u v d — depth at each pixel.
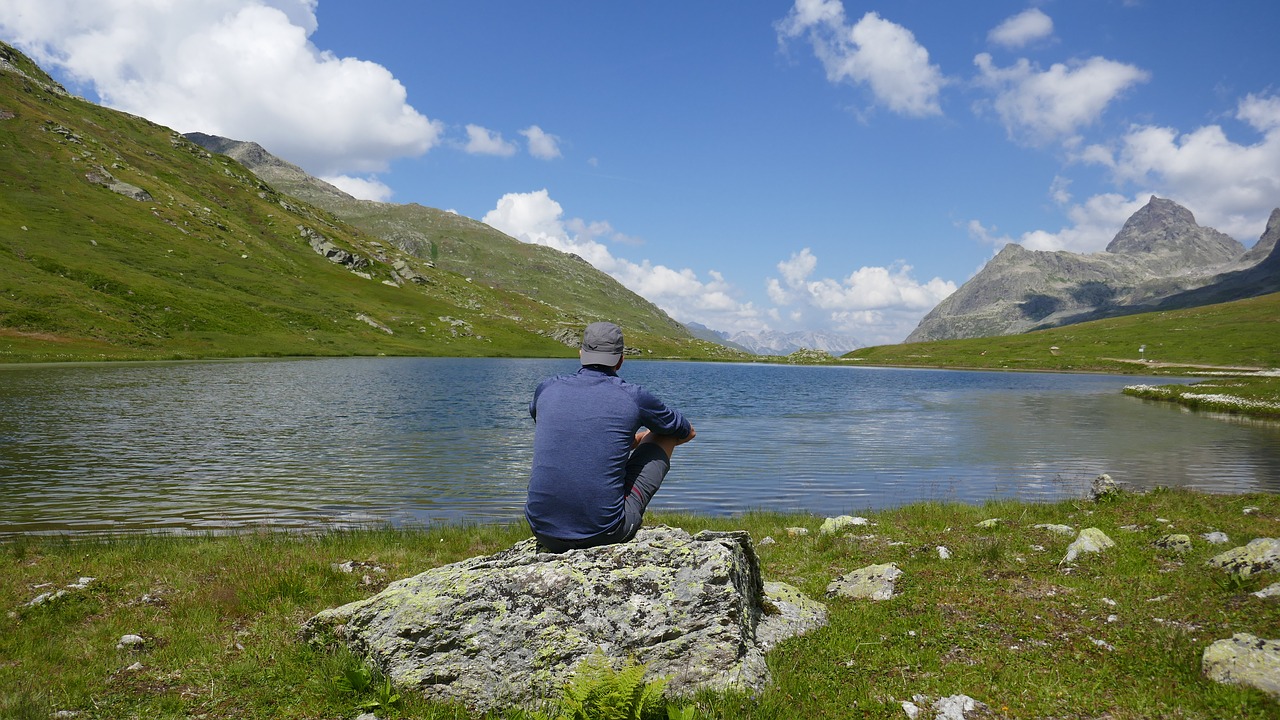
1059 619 7.20
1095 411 53.91
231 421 37.94
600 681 5.16
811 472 25.64
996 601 7.89
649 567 6.22
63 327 101.19
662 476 6.91
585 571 6.14
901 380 114.25
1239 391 60.56
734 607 6.06
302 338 142.88
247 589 9.23
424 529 15.62
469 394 60.81
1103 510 14.10
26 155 179.12
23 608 8.45
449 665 5.91
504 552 7.31
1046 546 10.98
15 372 66.31
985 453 30.80
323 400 52.06
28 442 29.17
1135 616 7.10
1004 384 102.44
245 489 20.94
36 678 6.21
